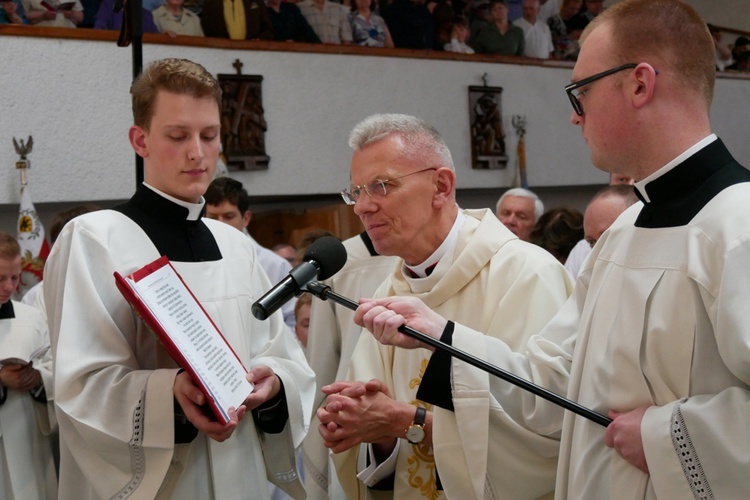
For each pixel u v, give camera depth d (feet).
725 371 5.56
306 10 26.71
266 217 28.37
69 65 22.58
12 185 21.81
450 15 29.30
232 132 24.64
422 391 7.33
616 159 6.03
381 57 27.37
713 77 5.98
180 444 7.27
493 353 7.27
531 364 7.33
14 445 12.28
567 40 32.37
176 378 6.91
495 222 8.70
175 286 7.13
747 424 5.22
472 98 28.99
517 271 8.23
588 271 7.02
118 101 23.15
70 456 7.57
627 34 5.87
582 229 15.21
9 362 12.23
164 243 7.66
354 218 26.48
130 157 23.27
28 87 22.09
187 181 7.54
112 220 7.55
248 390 7.25
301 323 13.87
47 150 22.26
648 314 5.83
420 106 28.07
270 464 8.01
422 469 8.09
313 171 26.05
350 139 8.34
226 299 7.79
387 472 8.21
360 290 11.01
